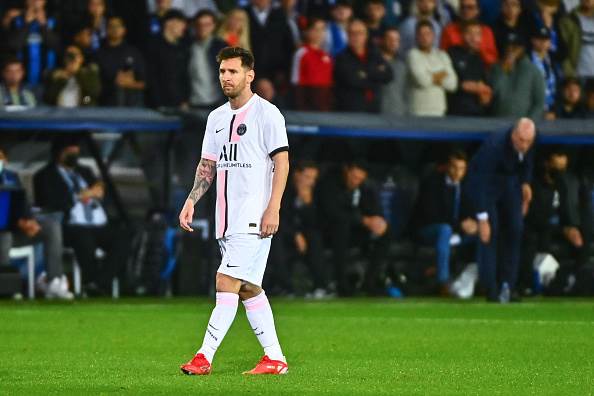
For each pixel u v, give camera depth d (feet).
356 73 222.89
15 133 205.67
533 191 216.95
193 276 206.59
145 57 218.59
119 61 216.13
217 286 88.43
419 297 213.25
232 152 88.22
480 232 191.42
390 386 83.76
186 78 217.36
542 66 239.91
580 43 247.09
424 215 215.72
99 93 215.10
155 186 209.46
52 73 212.23
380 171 221.25
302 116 211.61
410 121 216.74
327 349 114.83
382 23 236.63
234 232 87.81
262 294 90.27
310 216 209.46
